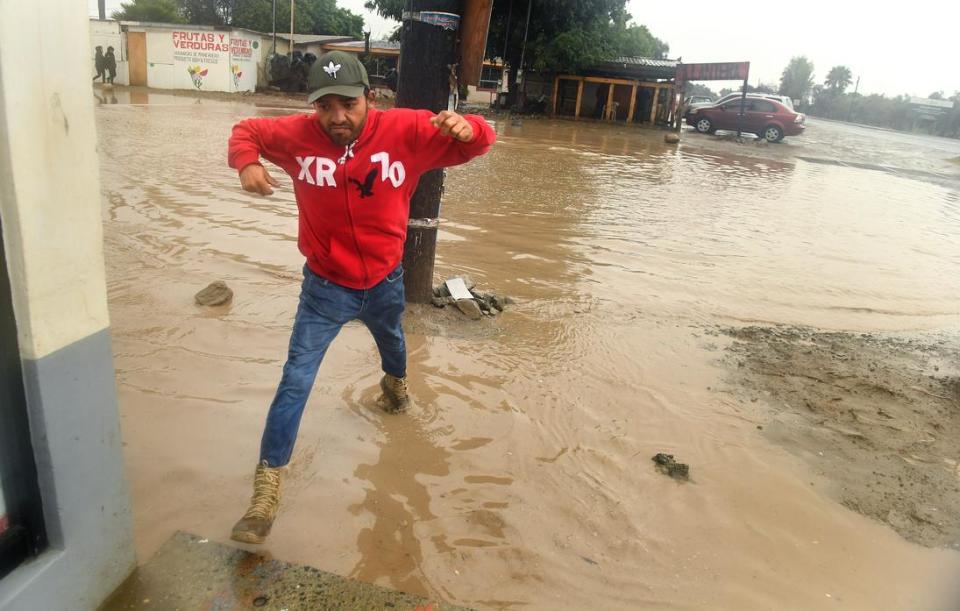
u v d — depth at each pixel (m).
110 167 9.59
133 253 5.90
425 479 3.22
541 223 8.82
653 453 3.60
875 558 2.92
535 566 2.73
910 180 18.20
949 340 5.75
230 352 4.27
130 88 29.72
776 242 8.95
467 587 2.60
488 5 4.50
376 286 2.97
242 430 3.46
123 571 2.41
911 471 3.58
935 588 2.76
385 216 2.79
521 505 3.09
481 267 6.67
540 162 15.16
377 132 2.66
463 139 2.63
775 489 3.35
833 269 7.81
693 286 6.68
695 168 16.64
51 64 1.87
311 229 2.81
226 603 2.38
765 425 3.97
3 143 1.76
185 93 28.95
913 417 4.17
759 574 2.78
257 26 47.75
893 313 6.41
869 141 37.34
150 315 4.67
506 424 3.76
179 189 8.59
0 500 1.99
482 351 4.66
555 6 31.50
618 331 5.27
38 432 2.00
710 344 5.18
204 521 2.81
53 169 1.91
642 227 9.12
